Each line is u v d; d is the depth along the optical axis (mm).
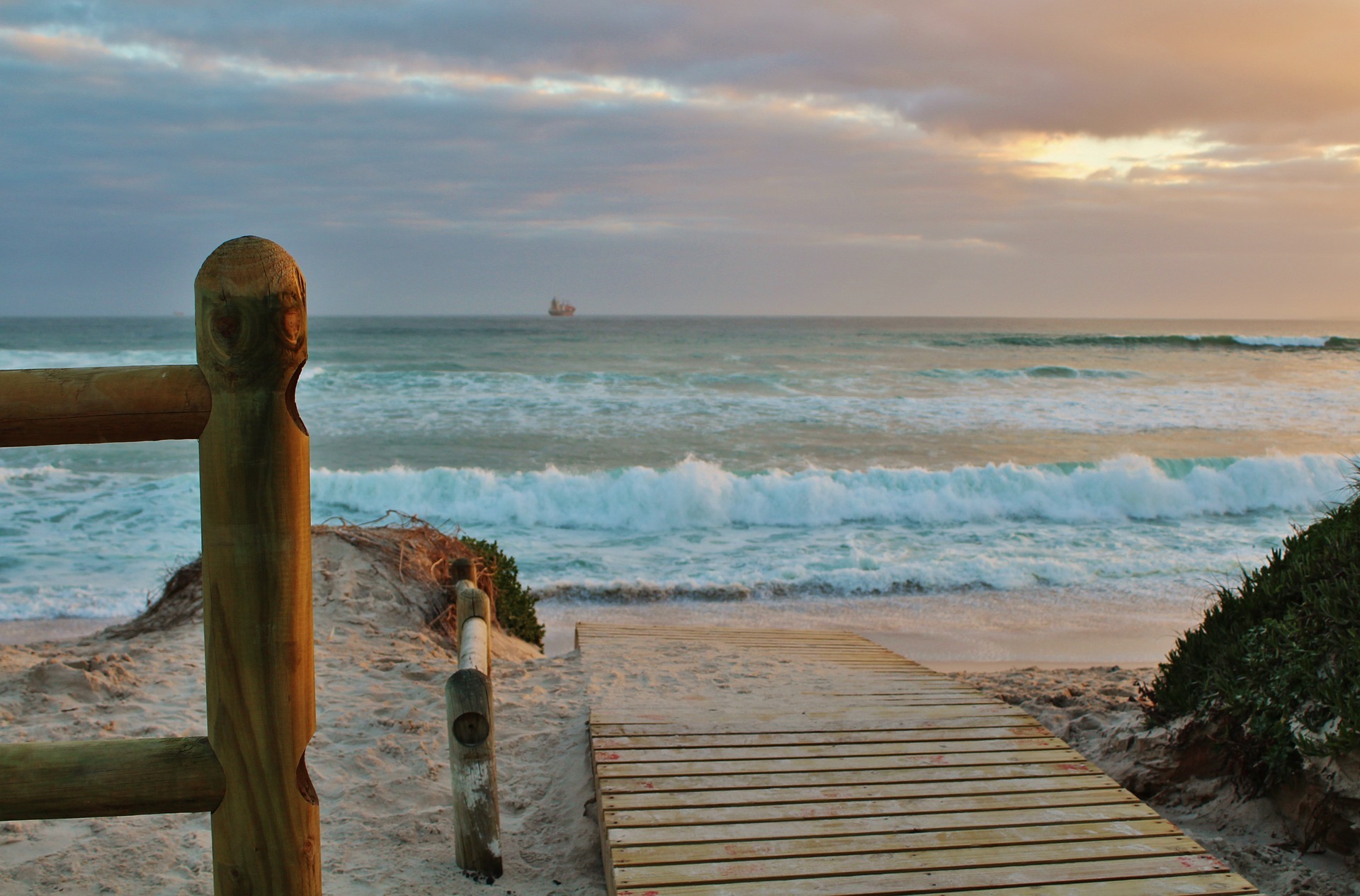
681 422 25391
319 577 8008
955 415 26984
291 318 1655
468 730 3521
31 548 13109
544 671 6445
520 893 3457
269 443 1671
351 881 3461
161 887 3311
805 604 11664
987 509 16359
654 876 3197
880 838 3516
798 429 24688
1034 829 3615
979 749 4504
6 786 1690
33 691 5105
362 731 4984
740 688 5914
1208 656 5207
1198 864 3346
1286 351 50688
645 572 12805
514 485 16281
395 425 24516
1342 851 4156
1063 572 12766
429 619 7871
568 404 28109
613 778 4082
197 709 5062
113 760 1716
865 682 6086
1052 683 7449
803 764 4285
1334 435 24047
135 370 1683
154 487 16797
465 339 65625
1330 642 4562
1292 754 4391
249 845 1732
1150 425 25547
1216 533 15164
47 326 96562
